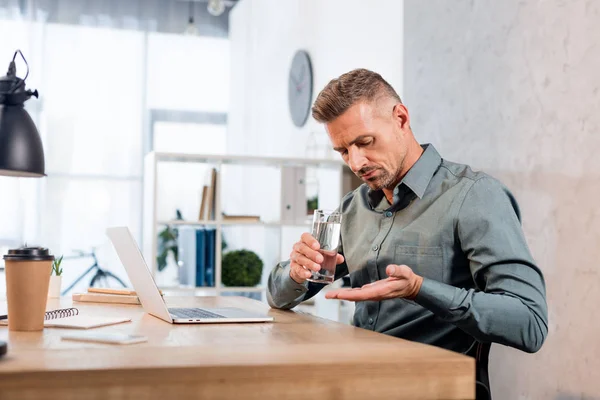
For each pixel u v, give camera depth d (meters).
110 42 6.65
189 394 1.05
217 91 6.96
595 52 2.22
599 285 2.18
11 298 1.44
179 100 6.84
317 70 5.09
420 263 1.85
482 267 1.69
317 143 4.93
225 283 4.37
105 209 6.50
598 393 2.17
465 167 1.90
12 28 6.39
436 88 3.11
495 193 1.78
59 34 6.51
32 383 1.00
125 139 6.62
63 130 6.45
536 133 2.48
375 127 1.77
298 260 1.65
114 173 6.55
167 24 6.84
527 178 2.52
